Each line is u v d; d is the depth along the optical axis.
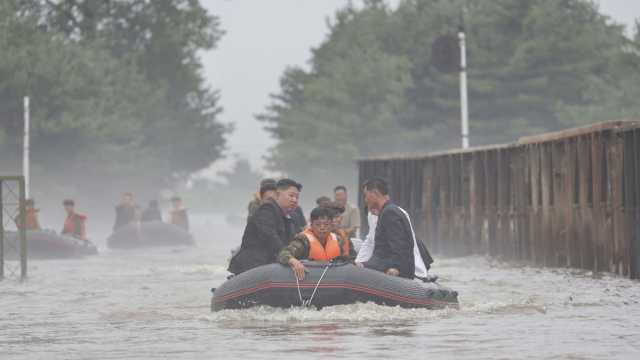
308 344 42.84
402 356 39.16
